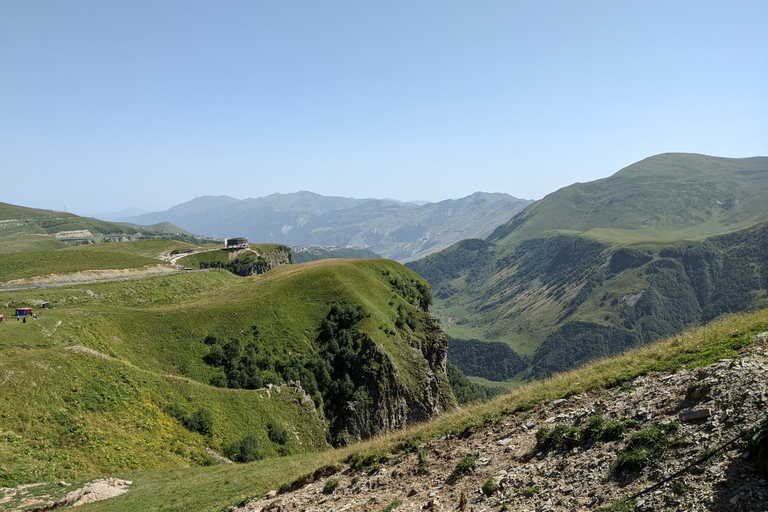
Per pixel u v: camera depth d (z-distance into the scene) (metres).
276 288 115.88
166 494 32.06
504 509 15.41
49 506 30.55
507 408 24.19
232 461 57.69
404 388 95.50
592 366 26.06
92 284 107.75
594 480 14.82
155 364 78.88
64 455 41.84
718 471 12.37
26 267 121.56
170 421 57.22
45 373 50.78
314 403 85.88
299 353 96.31
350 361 96.50
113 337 78.19
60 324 70.88
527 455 18.44
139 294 113.00
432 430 25.77
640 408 17.39
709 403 15.23
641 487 13.44
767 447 11.53
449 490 18.33
